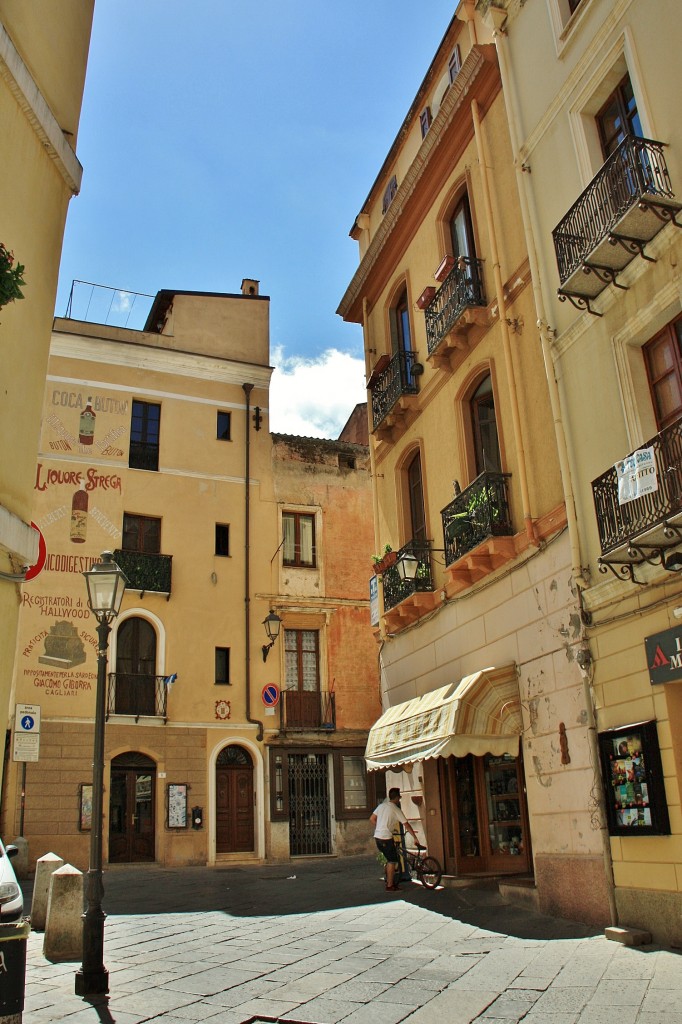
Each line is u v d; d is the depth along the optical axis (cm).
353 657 2581
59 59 900
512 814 1250
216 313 2739
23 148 805
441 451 1477
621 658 944
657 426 973
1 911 530
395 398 1595
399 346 1720
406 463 1661
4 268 614
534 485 1168
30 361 802
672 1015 580
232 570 2494
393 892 1312
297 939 966
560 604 1068
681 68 930
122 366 2527
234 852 2259
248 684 2398
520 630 1168
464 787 1377
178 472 2503
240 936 1007
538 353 1186
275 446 2694
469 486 1280
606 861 930
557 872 1019
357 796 2455
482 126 1380
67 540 2286
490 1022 605
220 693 2361
